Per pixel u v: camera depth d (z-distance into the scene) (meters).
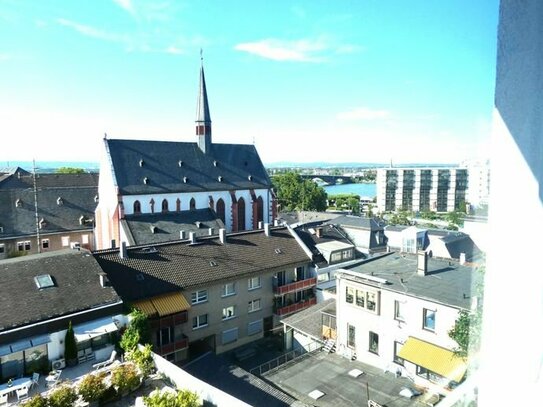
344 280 24.42
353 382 21.22
